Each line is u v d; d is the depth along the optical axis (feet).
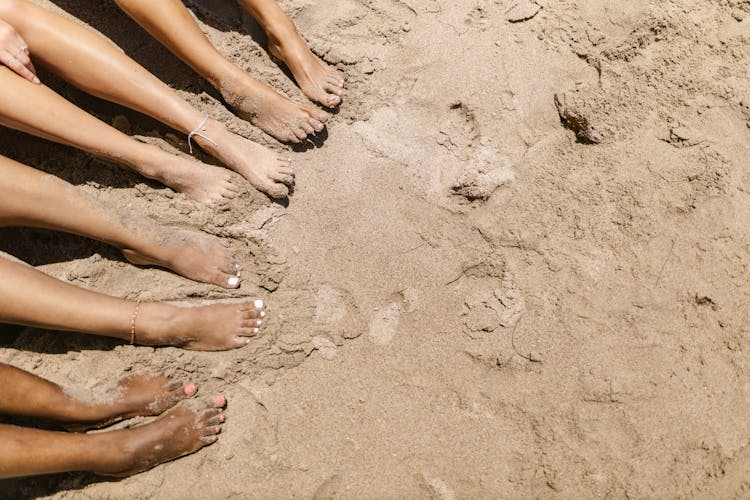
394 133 6.86
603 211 6.45
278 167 6.52
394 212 6.65
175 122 6.39
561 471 5.77
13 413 5.65
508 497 5.78
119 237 6.09
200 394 6.30
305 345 6.32
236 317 6.28
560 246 6.39
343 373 6.27
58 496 5.98
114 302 5.98
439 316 6.36
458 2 7.09
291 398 6.24
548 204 6.54
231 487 5.97
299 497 5.90
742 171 6.46
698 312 6.10
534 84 6.89
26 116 5.74
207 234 6.60
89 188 6.57
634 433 5.82
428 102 6.89
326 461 5.99
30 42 5.80
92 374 6.23
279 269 6.51
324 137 6.87
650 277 6.21
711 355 5.98
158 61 6.90
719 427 5.79
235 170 6.59
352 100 6.91
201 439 6.08
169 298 6.47
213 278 6.46
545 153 6.72
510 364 6.14
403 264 6.51
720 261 6.21
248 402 6.27
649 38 6.90
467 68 6.92
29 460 5.38
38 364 6.25
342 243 6.59
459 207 6.61
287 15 6.81
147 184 6.63
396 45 7.03
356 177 6.77
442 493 5.82
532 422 5.96
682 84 6.73
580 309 6.18
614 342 6.08
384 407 6.14
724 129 6.58
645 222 6.35
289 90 6.94
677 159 6.51
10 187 5.57
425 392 6.15
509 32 7.02
